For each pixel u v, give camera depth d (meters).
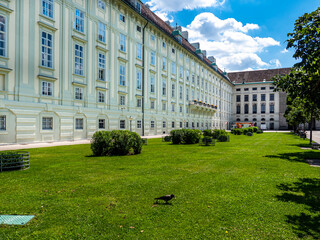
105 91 24.89
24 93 17.23
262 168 8.89
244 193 5.69
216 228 3.83
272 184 6.54
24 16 17.30
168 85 38.59
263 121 81.62
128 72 28.48
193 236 3.56
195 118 49.84
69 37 20.81
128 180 6.82
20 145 16.27
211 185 6.38
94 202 4.96
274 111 80.38
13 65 16.61
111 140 12.11
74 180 6.78
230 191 5.84
